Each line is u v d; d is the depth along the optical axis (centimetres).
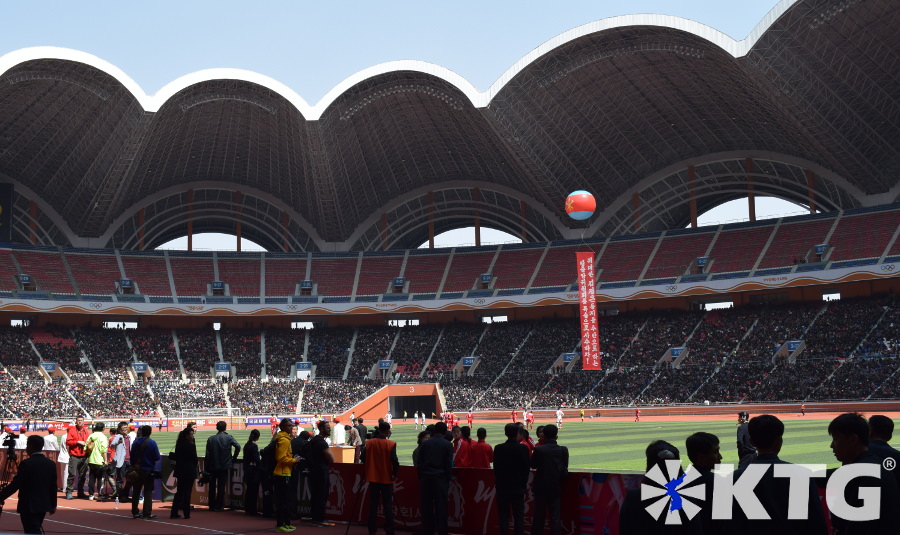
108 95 7262
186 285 9575
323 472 1878
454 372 9081
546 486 1421
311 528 1838
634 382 8231
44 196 9194
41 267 9131
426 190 9844
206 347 9456
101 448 2439
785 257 8575
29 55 6638
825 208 9406
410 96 8069
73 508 2269
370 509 1681
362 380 9106
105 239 9675
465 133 8694
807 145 8150
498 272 9706
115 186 8400
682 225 10419
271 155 8925
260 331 9856
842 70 6831
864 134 7631
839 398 7169
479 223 10288
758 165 8844
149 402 8238
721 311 8856
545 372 8738
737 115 8038
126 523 1941
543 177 8762
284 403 8612
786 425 5569
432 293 9656
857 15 6275
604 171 8956
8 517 2114
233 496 2211
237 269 9931
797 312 8444
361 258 10181
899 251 7981
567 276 9362
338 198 9438
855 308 8194
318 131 7869
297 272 9975
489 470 1630
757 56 6600
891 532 712
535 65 7362
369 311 9538
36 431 7100
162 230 10150
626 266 9262
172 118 7912
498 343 9388
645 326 9012
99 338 9188
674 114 8138
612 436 5047
